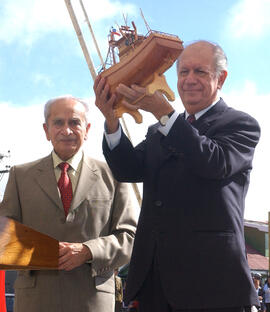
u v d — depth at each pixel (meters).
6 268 1.80
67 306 3.21
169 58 2.16
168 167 2.52
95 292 3.29
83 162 3.60
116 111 2.37
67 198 3.46
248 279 2.29
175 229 2.38
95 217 3.45
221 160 2.31
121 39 2.34
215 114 2.61
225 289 2.24
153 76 2.23
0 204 3.54
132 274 2.49
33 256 1.71
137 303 2.52
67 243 3.18
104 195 3.53
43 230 3.38
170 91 2.25
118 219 3.54
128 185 3.71
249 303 2.25
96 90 2.34
